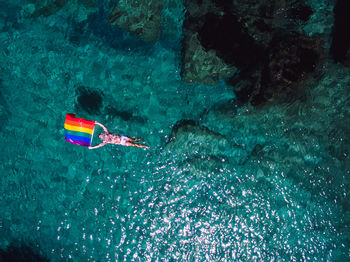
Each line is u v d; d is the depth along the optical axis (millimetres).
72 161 7363
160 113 7570
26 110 7754
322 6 7336
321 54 7102
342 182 6766
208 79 7543
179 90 7695
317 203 6746
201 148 7215
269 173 6988
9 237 6957
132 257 6609
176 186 7008
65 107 7672
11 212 7098
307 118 7172
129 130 7398
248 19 7270
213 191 6965
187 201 6906
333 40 7191
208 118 7543
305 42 6969
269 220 6699
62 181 7254
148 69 7816
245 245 6559
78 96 7723
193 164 7078
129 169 7195
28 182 7281
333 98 7086
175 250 6598
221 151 7238
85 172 7266
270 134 7293
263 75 7098
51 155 7438
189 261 6508
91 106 7613
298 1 7328
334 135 7008
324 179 6863
